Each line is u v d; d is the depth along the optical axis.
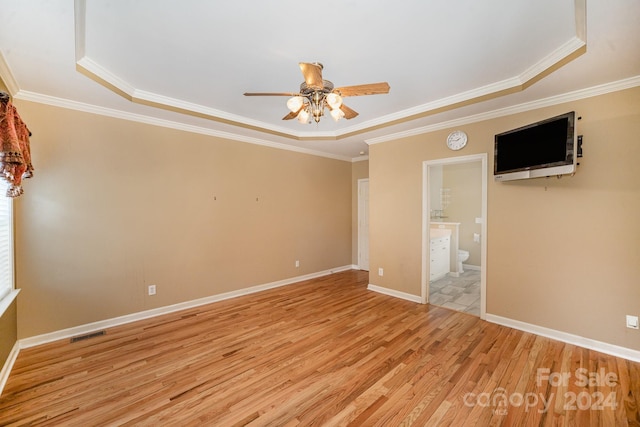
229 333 2.97
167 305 3.55
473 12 1.72
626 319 2.43
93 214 3.03
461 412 1.82
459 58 2.27
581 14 1.68
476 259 6.05
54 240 2.80
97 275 3.05
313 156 5.32
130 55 2.21
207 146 3.90
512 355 2.49
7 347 2.26
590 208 2.60
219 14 1.73
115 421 1.74
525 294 2.99
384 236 4.35
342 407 1.87
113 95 2.70
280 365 2.36
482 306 3.31
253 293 4.38
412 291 4.02
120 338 2.84
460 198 6.26
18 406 1.87
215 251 3.98
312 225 5.32
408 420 1.75
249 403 1.90
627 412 1.79
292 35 1.96
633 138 2.39
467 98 2.95
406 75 2.56
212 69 2.44
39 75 2.29
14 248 2.52
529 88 2.55
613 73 2.28
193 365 2.36
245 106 3.35
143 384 2.11
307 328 3.09
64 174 2.85
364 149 5.23
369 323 3.22
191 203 3.75
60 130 2.83
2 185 2.28
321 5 1.65
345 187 5.98
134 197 3.29
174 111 3.15
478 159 3.35
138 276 3.32
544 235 2.86
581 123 2.62
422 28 1.88
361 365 2.36
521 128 2.79
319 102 2.19
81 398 1.95
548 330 2.84
